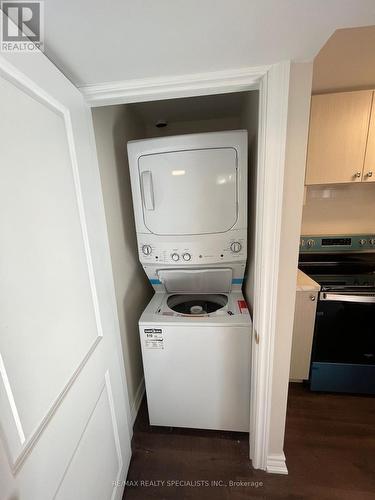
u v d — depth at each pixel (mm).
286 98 855
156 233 1466
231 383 1410
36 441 609
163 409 1518
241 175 1323
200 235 1427
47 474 650
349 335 1681
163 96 979
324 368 1752
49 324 691
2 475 498
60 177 782
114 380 1168
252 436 1337
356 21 639
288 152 929
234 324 1315
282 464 1312
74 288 841
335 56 1525
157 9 582
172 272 1569
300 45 741
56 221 750
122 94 963
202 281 1617
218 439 1517
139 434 1568
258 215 1034
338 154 1703
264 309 1088
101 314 1041
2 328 529
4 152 556
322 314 1669
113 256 1391
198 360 1396
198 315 1408
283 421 1261
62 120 804
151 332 1385
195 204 1382
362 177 1715
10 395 542
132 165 1392
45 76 702
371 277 1820
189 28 649
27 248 618
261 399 1221
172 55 770
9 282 556
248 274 1570
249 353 1350
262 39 710
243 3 577
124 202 1597
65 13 578
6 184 559
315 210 2201
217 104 1796
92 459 925
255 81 900
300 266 2051
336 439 1493
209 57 787
